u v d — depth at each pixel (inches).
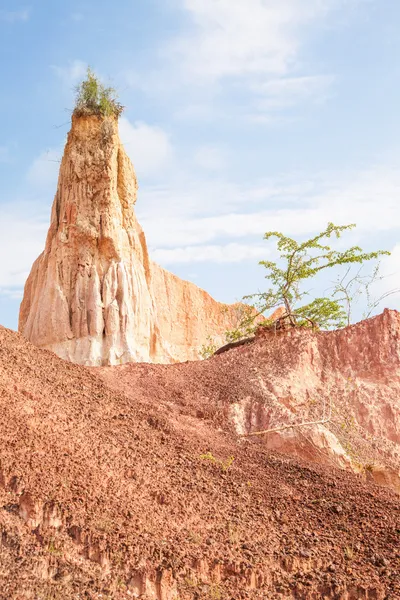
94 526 477.4
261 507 585.0
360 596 482.3
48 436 559.2
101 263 1515.7
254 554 509.0
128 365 868.6
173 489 568.4
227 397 826.8
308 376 887.7
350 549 536.1
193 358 2064.5
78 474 523.5
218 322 2183.8
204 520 542.0
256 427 800.9
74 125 1579.7
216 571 483.2
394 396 874.8
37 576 429.7
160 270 2121.1
